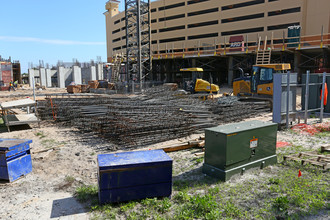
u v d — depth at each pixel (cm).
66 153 895
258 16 4516
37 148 960
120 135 1007
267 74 1639
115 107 1313
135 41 4000
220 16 4972
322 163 675
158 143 1005
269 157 711
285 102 1162
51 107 1559
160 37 5969
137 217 474
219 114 1441
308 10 3919
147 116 1155
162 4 5809
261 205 500
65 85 6631
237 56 3675
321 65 3231
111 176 508
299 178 616
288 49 2986
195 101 1596
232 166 631
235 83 1883
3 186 639
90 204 532
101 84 3875
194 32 5394
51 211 509
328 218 444
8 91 4650
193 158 816
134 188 525
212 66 4338
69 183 646
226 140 604
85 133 1201
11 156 662
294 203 500
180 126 1118
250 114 1510
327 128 1119
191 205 505
